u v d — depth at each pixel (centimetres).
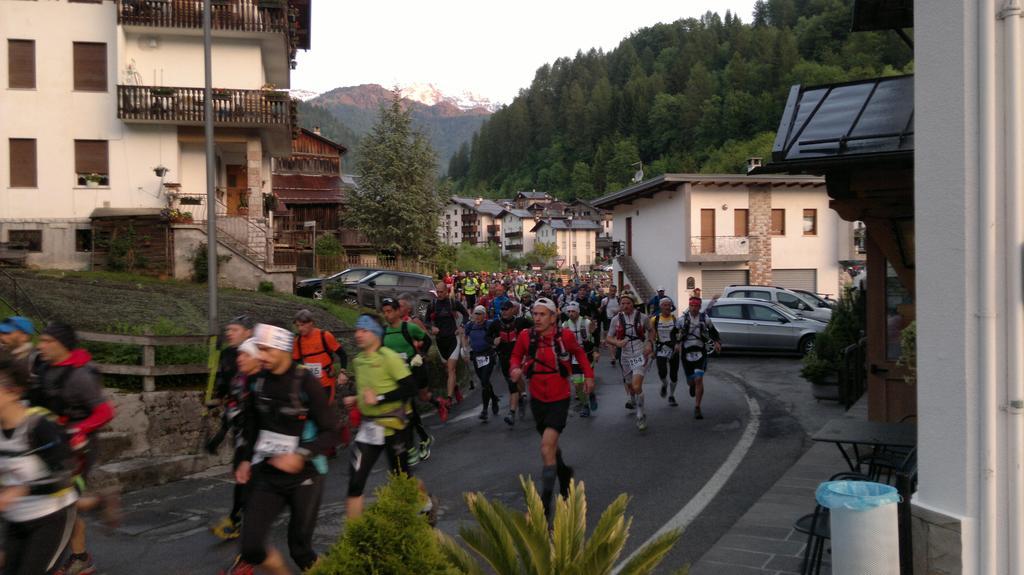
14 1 2512
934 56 416
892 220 908
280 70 3133
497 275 3950
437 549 283
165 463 869
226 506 766
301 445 473
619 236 5191
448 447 1037
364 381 625
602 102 17975
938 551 405
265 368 476
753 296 2516
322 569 271
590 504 744
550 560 344
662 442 1023
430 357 1478
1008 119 384
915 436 611
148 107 2544
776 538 620
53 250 2517
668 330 1319
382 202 4500
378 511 276
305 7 3250
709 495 762
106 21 2577
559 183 17525
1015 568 381
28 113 2528
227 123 2614
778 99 12369
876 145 801
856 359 1245
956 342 403
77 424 511
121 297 1866
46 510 427
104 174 2586
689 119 14012
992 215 388
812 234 4338
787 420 1156
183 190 2709
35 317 1388
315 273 3183
